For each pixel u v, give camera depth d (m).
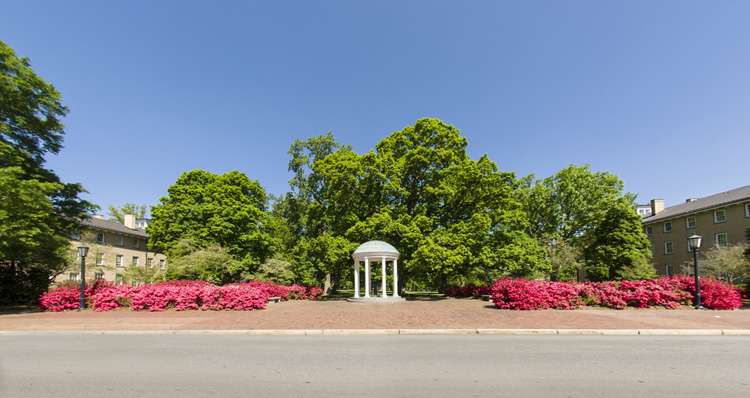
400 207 29.31
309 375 6.33
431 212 30.22
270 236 34.16
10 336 11.05
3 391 5.50
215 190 32.31
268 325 12.39
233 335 10.97
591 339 9.75
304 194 40.12
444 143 29.38
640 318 13.23
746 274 24.28
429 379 6.05
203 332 11.36
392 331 10.93
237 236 31.56
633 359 7.38
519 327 11.30
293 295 28.02
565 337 10.08
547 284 17.53
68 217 23.67
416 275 35.09
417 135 30.05
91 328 12.12
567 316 13.96
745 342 9.27
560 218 40.53
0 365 7.17
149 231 32.84
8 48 19.89
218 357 7.77
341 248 26.53
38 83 21.02
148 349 8.72
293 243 41.28
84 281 18.39
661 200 45.53
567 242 37.62
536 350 8.30
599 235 34.34
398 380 6.01
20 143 21.62
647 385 5.68
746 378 6.05
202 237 30.27
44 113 22.28
